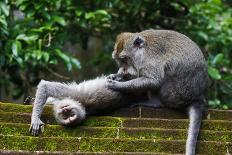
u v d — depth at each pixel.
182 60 12.29
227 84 17.05
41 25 16.19
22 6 15.92
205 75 12.46
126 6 17.88
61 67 19.97
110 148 10.80
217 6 17.78
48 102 12.15
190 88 12.16
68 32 17.22
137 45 12.66
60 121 11.29
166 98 12.26
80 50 23.36
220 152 10.88
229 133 11.16
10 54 15.55
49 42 15.68
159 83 12.33
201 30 17.70
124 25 18.17
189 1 17.77
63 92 12.02
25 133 11.13
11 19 16.42
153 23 18.16
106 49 19.17
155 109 12.12
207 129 11.43
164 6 17.77
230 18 17.73
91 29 17.80
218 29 17.80
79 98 12.09
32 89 18.47
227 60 17.14
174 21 17.98
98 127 11.23
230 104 16.92
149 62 12.46
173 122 11.39
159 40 12.61
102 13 16.39
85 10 16.98
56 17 16.09
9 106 11.59
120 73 12.84
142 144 10.81
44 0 16.00
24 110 11.63
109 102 12.12
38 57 15.45
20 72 17.62
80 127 11.20
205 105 12.40
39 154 10.57
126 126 11.39
